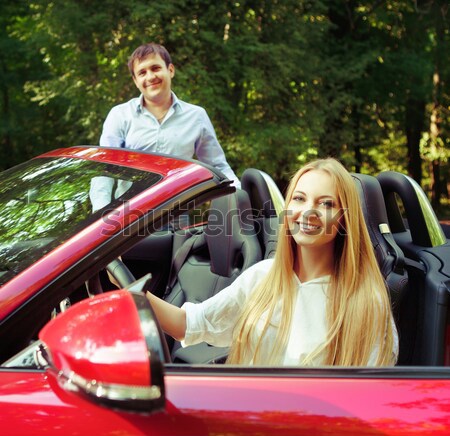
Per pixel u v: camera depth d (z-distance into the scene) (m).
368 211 2.37
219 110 11.84
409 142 16.86
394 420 1.32
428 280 2.20
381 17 14.33
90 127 12.18
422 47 15.09
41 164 2.12
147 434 1.26
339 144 13.81
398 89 14.69
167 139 3.78
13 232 1.69
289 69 11.86
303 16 12.95
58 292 1.48
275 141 12.18
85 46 12.23
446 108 16.11
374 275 1.83
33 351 1.45
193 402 1.32
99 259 1.53
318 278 1.86
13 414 1.30
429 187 18.88
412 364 2.28
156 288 3.22
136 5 11.45
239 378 1.37
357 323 1.78
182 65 11.63
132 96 12.02
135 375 1.12
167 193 1.65
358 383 1.38
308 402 1.33
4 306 1.44
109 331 1.18
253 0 12.09
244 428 1.29
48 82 12.56
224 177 1.74
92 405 1.30
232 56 11.49
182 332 1.88
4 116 14.27
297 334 1.82
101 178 1.81
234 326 1.93
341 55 13.80
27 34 13.98
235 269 2.79
